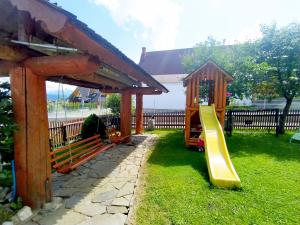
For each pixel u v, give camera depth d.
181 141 8.62
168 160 5.81
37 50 2.73
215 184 3.94
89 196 3.58
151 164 5.43
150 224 2.75
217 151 5.50
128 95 8.52
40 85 3.00
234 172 4.32
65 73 2.79
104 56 2.67
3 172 2.97
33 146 2.98
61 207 3.20
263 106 20.80
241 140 8.45
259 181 4.19
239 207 3.16
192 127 8.74
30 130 2.95
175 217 2.88
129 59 3.45
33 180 3.01
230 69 10.41
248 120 10.72
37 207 3.07
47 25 1.85
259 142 8.05
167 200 3.38
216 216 2.91
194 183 4.06
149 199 3.43
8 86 3.16
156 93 9.61
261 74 9.66
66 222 2.79
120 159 5.95
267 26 9.60
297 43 8.64
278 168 5.03
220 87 7.40
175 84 24.55
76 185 4.07
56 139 7.30
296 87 8.95
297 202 3.32
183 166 5.20
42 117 3.06
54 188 3.92
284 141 8.16
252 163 5.44
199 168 5.07
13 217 2.78
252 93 10.88
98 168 5.14
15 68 2.86
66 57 2.52
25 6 1.89
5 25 2.44
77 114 19.16
